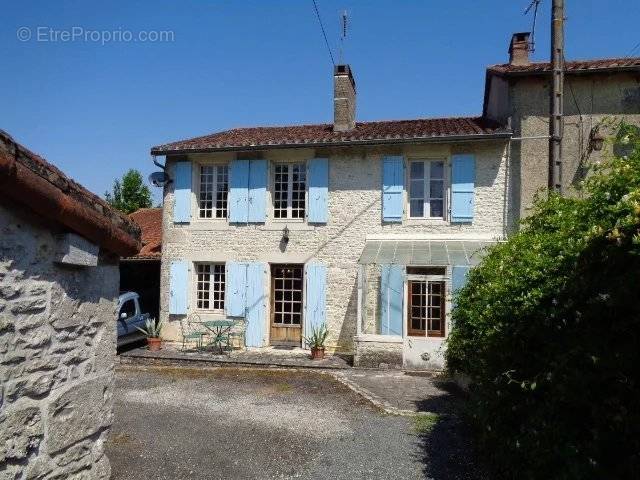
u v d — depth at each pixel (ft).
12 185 9.70
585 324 10.45
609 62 42.55
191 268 48.32
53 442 11.80
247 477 17.24
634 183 10.68
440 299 42.11
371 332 43.24
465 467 17.87
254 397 28.91
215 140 51.08
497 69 44.68
